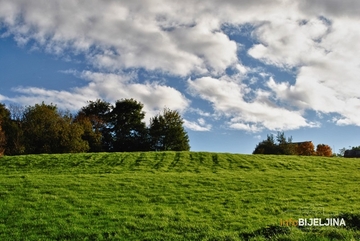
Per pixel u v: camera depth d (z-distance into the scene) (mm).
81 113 100500
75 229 18641
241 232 17844
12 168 41344
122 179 32844
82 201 24500
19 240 17375
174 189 28750
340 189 29406
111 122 101375
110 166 42750
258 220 20156
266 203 24484
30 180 31578
